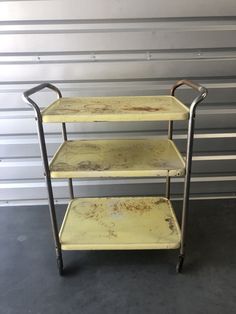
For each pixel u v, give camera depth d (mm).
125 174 1274
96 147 1562
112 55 1659
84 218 1651
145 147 1546
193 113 1150
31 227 1907
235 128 1854
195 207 2043
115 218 1646
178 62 1674
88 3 1537
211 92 1749
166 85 1734
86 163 1362
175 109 1247
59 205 2111
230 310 1326
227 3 1543
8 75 1689
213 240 1748
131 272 1536
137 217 1649
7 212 2061
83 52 1650
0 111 1786
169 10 1559
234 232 1812
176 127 1843
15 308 1358
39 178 2025
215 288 1435
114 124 1847
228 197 2115
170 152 1472
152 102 1392
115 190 2070
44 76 1700
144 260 1612
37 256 1661
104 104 1367
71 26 1588
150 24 1591
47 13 1557
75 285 1465
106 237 1489
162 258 1622
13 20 1567
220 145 1903
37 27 1586
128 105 1339
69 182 1808
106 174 1276
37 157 1947
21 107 1778
